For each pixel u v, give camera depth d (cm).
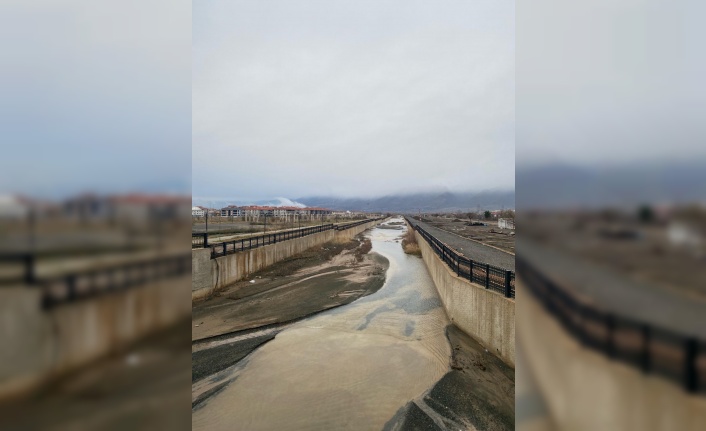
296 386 784
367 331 1147
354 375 831
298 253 2977
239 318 1304
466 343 1022
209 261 1625
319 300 1548
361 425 646
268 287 1792
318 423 653
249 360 930
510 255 2052
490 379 802
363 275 2102
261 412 687
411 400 724
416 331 1141
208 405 713
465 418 666
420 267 2384
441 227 5756
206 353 984
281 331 1162
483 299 991
